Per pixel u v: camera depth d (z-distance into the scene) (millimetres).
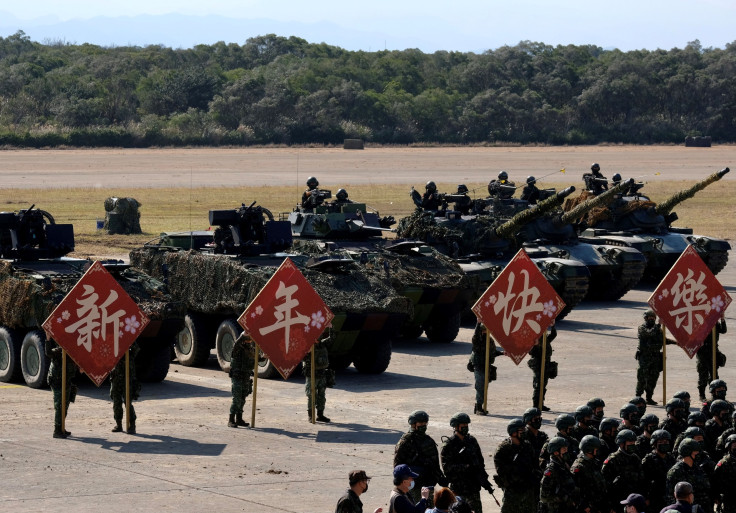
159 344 91750
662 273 167625
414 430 55531
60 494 59188
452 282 112125
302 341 77938
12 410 82000
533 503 53938
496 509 60156
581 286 129875
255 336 76688
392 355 109625
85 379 95625
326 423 78438
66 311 73125
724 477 55500
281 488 61000
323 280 97875
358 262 110500
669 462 55250
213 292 100750
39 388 90812
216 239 107438
